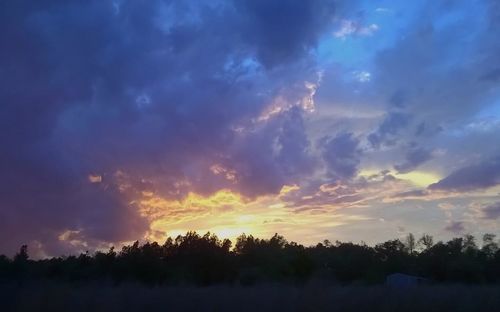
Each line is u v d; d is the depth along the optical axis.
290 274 47.12
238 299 20.97
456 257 52.59
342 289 22.83
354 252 57.50
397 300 22.14
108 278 23.05
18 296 19.70
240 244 51.28
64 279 22.78
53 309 19.05
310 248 59.06
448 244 55.84
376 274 52.59
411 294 22.91
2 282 21.27
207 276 43.16
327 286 22.70
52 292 19.72
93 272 31.73
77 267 32.72
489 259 51.56
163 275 38.62
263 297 21.16
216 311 20.48
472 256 53.09
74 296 19.88
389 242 59.50
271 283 24.08
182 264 43.53
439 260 52.78
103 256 37.47
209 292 21.58
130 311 19.83
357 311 21.30
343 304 21.42
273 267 47.44
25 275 24.31
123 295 20.42
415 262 56.59
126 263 37.91
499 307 22.73
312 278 23.78
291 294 21.53
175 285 22.86
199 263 43.56
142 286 21.80
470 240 55.66
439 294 23.42
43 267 29.48
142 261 38.31
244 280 39.75
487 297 23.42
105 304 19.70
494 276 49.06
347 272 53.47
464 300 22.91
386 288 23.48
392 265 55.59
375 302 21.75
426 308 22.03
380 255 58.69
